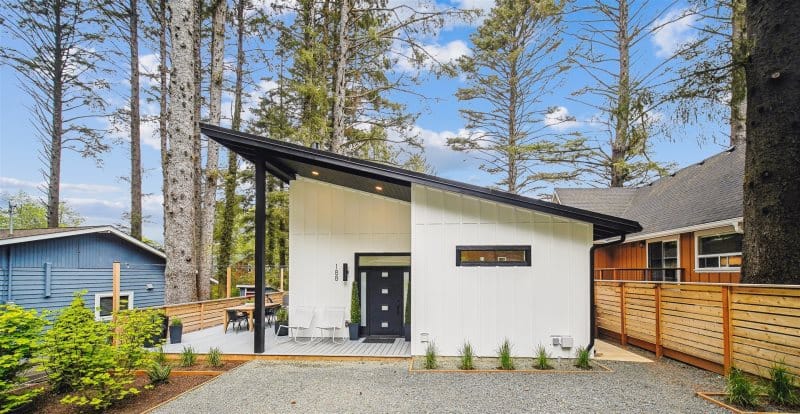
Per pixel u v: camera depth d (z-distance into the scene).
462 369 6.59
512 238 7.52
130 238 12.49
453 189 7.45
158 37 17.19
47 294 10.08
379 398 5.25
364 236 9.30
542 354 6.77
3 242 9.06
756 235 5.94
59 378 5.38
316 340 8.88
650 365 6.79
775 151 5.80
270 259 20.77
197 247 15.73
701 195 10.45
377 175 7.62
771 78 5.86
